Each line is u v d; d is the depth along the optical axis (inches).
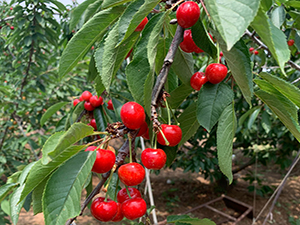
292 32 25.0
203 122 10.7
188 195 83.8
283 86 9.9
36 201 10.1
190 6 9.2
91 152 9.1
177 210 73.2
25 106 47.7
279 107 10.5
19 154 56.6
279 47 7.4
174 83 13.3
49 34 42.6
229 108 10.6
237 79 9.7
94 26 10.7
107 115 17.6
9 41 42.4
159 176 101.6
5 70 57.1
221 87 10.9
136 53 9.9
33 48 44.0
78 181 8.5
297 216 65.6
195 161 56.3
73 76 53.6
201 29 10.1
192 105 12.6
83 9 13.3
